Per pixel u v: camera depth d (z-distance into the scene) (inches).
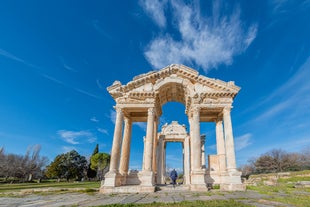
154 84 1035.3
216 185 907.4
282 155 2085.4
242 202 451.8
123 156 1057.5
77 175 2886.3
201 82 1024.2
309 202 434.3
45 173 3034.0
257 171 2358.5
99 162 2770.7
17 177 2817.4
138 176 998.4
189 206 395.5
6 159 2918.3
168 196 617.6
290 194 606.2
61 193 775.1
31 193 794.2
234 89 991.0
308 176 1261.1
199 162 872.9
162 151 1318.9
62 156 2866.6
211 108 993.5
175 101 1279.5
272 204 415.2
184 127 1362.0
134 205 421.7
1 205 469.7
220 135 1088.2
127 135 1109.1
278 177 1336.1
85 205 443.5
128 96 1002.1
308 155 2298.2
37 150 3122.5
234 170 853.8
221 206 389.7
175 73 1049.5
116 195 677.9
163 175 1332.4
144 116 1179.3
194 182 831.7
